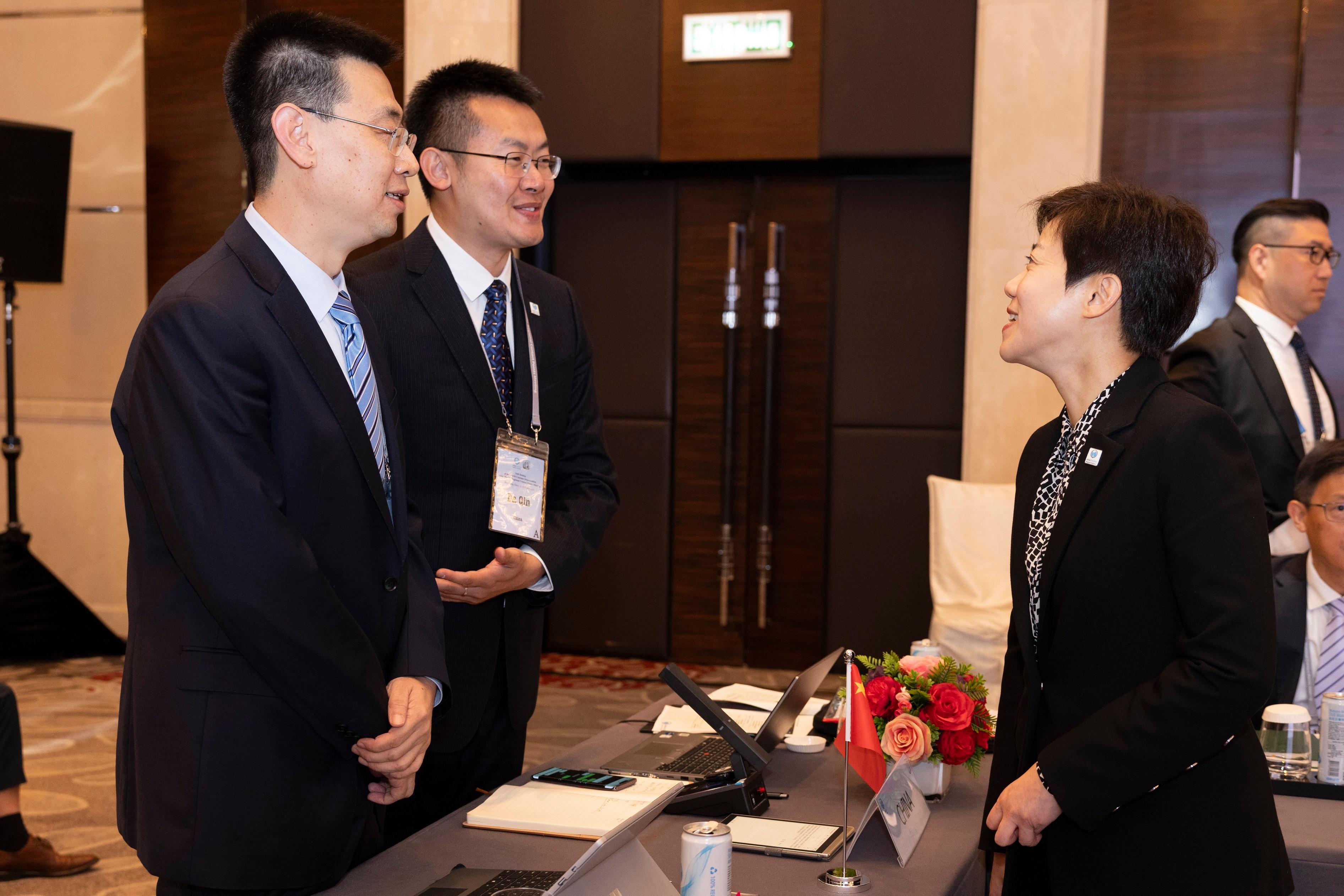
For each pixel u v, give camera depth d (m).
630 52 5.16
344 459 1.64
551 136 5.27
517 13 5.19
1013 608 1.63
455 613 2.19
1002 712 1.70
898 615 5.13
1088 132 4.61
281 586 1.49
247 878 1.50
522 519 2.23
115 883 3.10
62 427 5.92
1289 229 3.56
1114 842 1.44
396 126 1.68
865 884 1.51
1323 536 2.34
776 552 5.28
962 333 5.02
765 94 5.06
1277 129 4.48
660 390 5.34
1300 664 2.36
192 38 5.51
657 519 5.37
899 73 4.91
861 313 5.13
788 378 5.23
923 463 5.08
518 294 2.39
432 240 2.29
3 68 5.85
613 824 1.69
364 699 1.57
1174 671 1.37
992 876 1.68
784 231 5.19
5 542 5.55
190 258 5.62
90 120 5.77
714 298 5.27
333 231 1.66
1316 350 4.48
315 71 1.61
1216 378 3.51
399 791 1.68
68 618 5.67
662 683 5.08
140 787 1.53
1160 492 1.42
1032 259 1.58
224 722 1.51
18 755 3.09
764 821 1.75
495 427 2.25
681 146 5.15
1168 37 4.55
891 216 5.08
